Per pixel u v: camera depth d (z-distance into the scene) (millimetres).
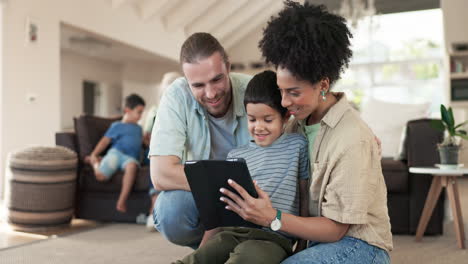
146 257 2600
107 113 11102
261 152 1541
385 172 3256
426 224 3000
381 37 8766
